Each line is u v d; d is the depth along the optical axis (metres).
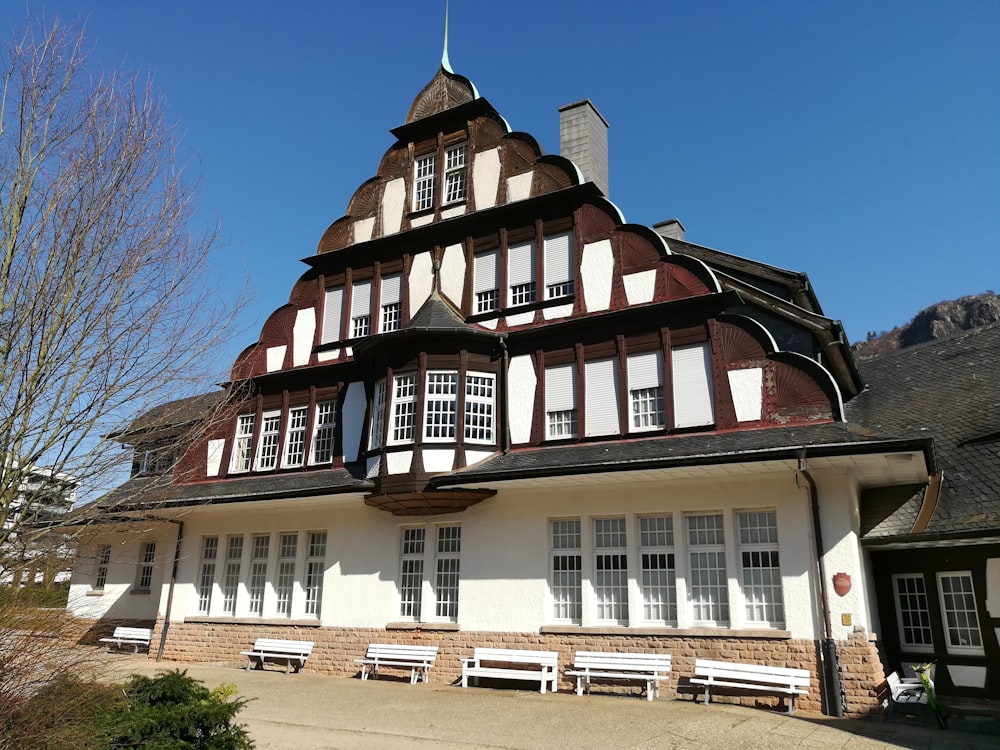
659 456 13.53
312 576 18.14
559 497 15.09
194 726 7.17
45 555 8.48
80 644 7.42
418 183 20.38
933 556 13.66
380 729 10.06
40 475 8.81
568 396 16.08
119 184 9.40
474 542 15.79
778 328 16.23
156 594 21.28
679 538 13.77
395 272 19.69
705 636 13.01
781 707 12.02
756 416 13.94
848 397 20.06
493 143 19.09
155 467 10.65
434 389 16.53
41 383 8.44
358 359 18.44
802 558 12.59
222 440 20.95
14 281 8.48
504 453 16.25
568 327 16.34
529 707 11.91
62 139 9.17
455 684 14.97
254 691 13.56
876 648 12.61
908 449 11.16
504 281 17.72
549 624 14.52
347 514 17.75
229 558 19.58
